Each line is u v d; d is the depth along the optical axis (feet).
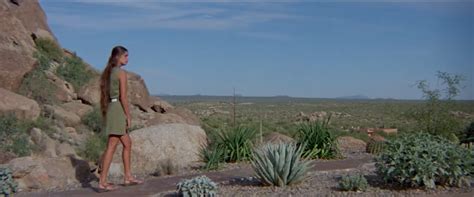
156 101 78.38
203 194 28.35
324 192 29.84
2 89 55.06
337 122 155.43
